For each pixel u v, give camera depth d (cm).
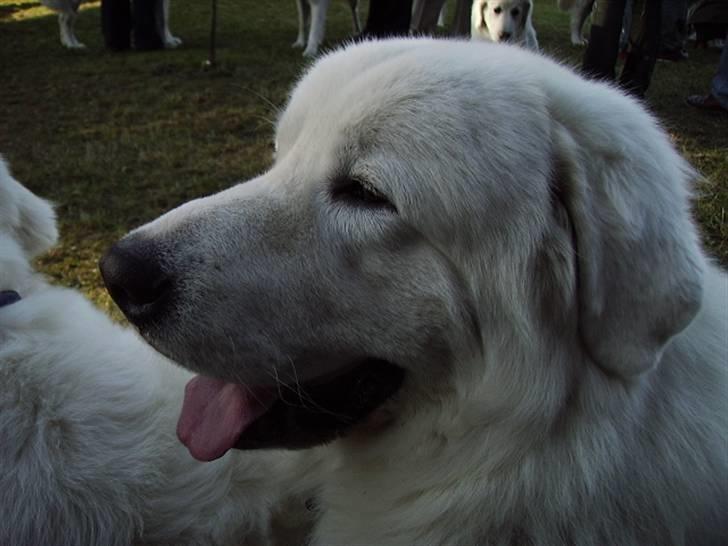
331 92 57
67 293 66
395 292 54
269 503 63
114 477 57
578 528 53
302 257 55
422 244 53
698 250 52
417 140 53
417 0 239
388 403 57
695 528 55
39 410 56
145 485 57
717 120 169
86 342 61
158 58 244
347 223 54
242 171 146
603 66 161
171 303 53
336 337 55
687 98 183
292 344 55
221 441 57
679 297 50
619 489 53
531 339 52
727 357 57
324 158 55
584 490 53
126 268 53
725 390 56
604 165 52
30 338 59
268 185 56
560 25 364
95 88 210
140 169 150
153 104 193
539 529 54
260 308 54
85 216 126
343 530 60
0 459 55
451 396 55
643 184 51
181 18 329
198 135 169
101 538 56
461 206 52
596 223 51
